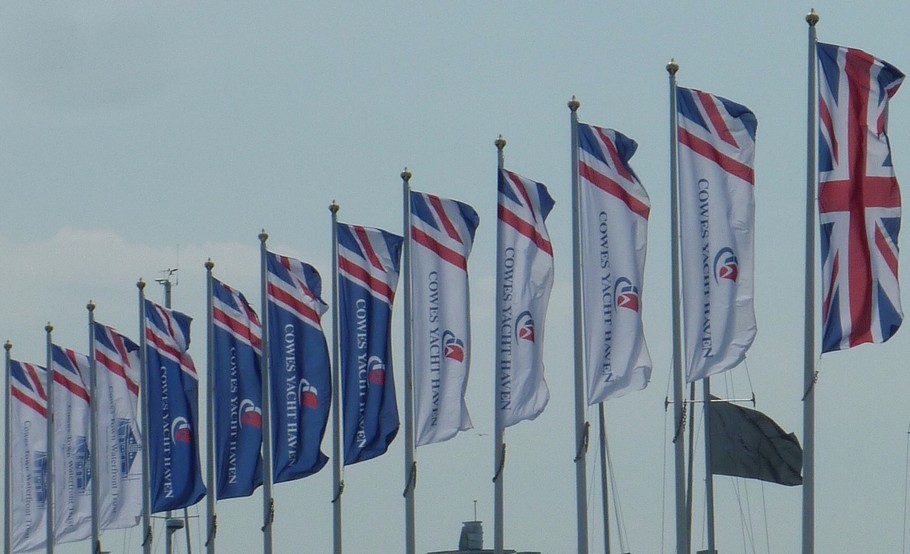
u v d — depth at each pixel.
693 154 132.00
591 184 138.38
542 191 145.50
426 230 152.00
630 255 137.12
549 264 144.75
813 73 126.00
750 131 131.75
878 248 121.81
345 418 158.62
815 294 125.44
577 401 144.50
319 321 167.88
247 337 176.75
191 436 184.25
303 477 166.00
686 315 130.88
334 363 167.62
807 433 124.25
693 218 131.50
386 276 159.75
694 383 147.88
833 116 123.88
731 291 130.12
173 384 184.88
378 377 158.62
